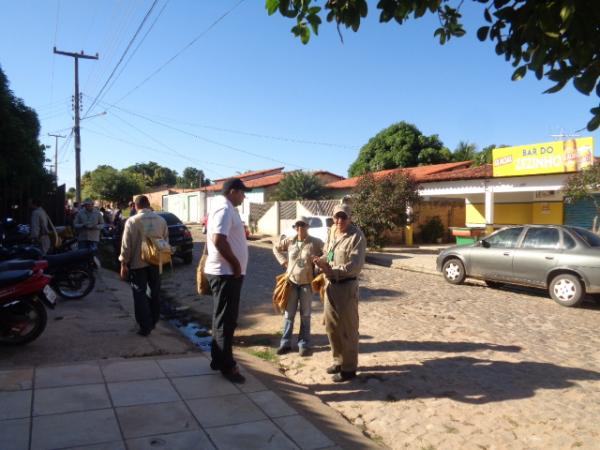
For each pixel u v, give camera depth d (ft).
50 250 37.27
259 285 35.96
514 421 14.03
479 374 17.80
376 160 125.49
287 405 14.07
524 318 27.27
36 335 18.86
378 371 18.15
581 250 31.37
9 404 13.14
